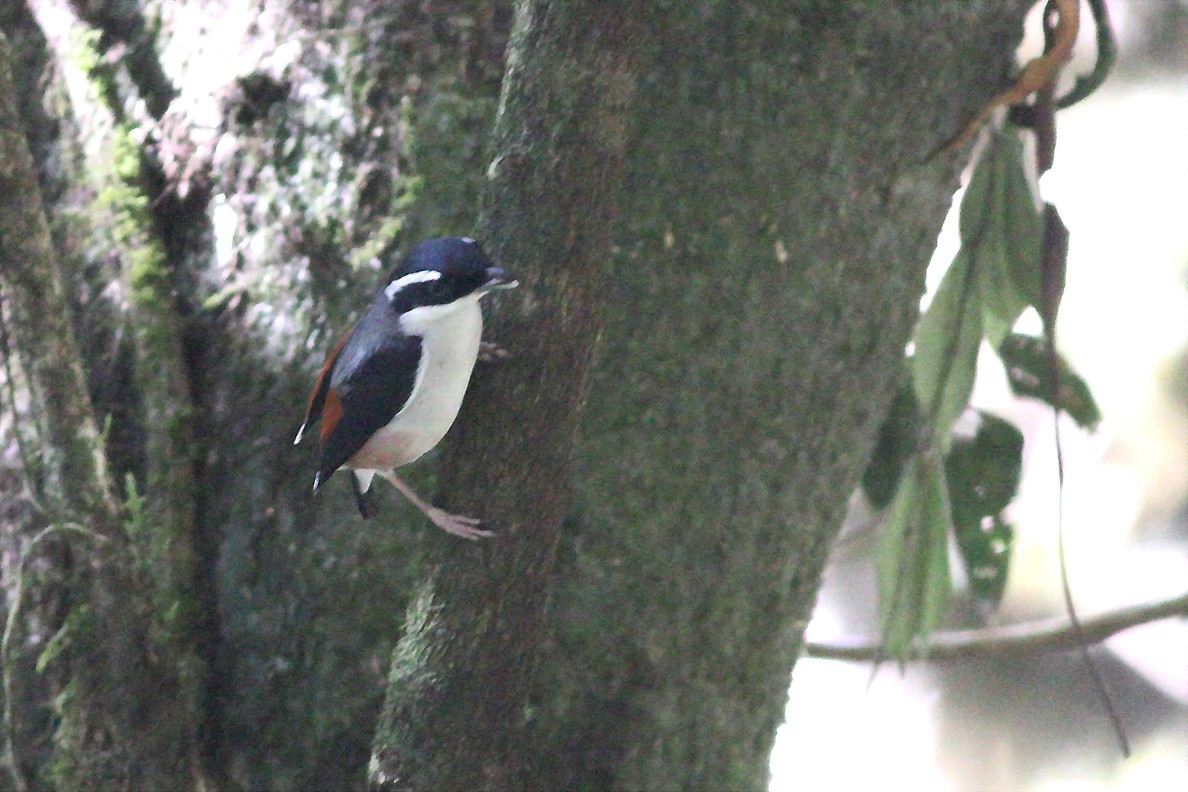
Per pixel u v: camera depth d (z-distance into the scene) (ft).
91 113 23.59
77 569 19.93
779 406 22.12
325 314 21.59
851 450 23.63
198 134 22.71
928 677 55.98
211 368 22.54
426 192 21.24
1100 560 52.13
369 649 21.04
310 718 21.12
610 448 21.30
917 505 29.45
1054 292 25.57
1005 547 34.68
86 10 24.13
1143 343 52.49
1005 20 23.79
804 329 22.20
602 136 17.58
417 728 17.84
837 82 21.75
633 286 21.34
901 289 23.65
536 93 17.56
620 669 21.42
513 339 17.95
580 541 21.27
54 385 19.31
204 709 21.61
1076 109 53.52
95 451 19.89
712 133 21.48
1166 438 52.11
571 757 21.26
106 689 20.06
